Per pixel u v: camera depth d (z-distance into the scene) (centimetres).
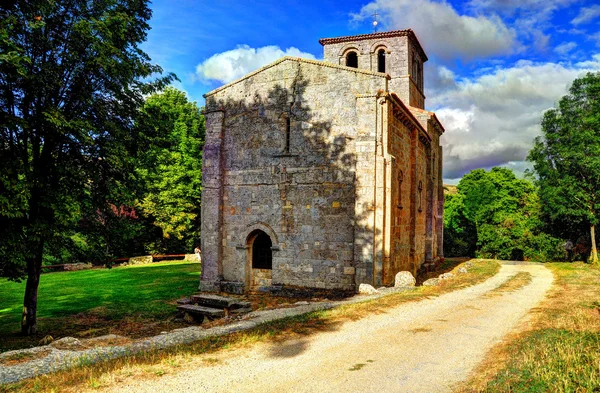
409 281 2072
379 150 2106
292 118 2311
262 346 1047
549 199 3453
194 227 4594
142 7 1802
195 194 4338
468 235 5900
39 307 2127
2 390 757
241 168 2425
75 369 886
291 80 2330
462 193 6153
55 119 1366
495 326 1270
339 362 931
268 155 2355
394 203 2167
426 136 2975
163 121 1961
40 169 1585
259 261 2417
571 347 939
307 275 2212
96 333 1639
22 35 1448
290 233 2266
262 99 2395
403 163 2478
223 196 2469
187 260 4356
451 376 845
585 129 3234
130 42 1747
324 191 2209
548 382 739
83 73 1579
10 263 1571
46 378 827
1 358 1010
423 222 3089
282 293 2238
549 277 2631
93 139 1598
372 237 2073
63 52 1520
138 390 761
